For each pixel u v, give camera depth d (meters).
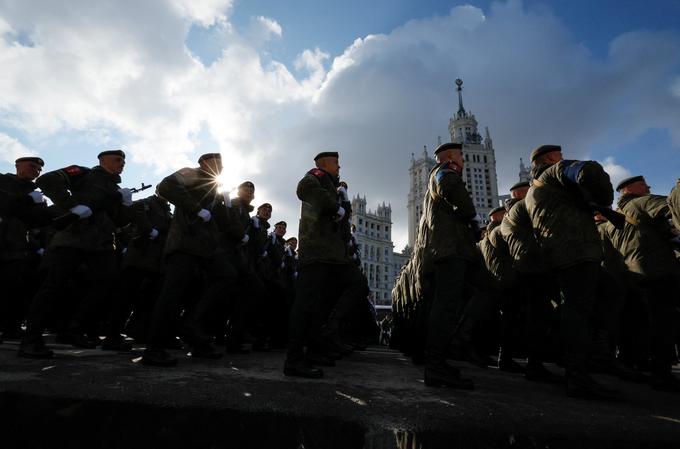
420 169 108.25
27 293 5.16
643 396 2.52
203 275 4.78
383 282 95.81
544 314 3.21
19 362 2.41
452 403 1.87
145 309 5.36
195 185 3.07
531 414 1.70
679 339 4.28
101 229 3.31
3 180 3.46
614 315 3.69
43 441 1.04
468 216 2.57
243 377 2.30
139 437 1.11
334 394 1.92
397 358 4.99
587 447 1.26
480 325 5.07
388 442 1.20
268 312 5.46
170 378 2.10
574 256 2.30
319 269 2.69
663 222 3.03
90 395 1.58
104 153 3.42
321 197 2.69
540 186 2.62
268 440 1.15
